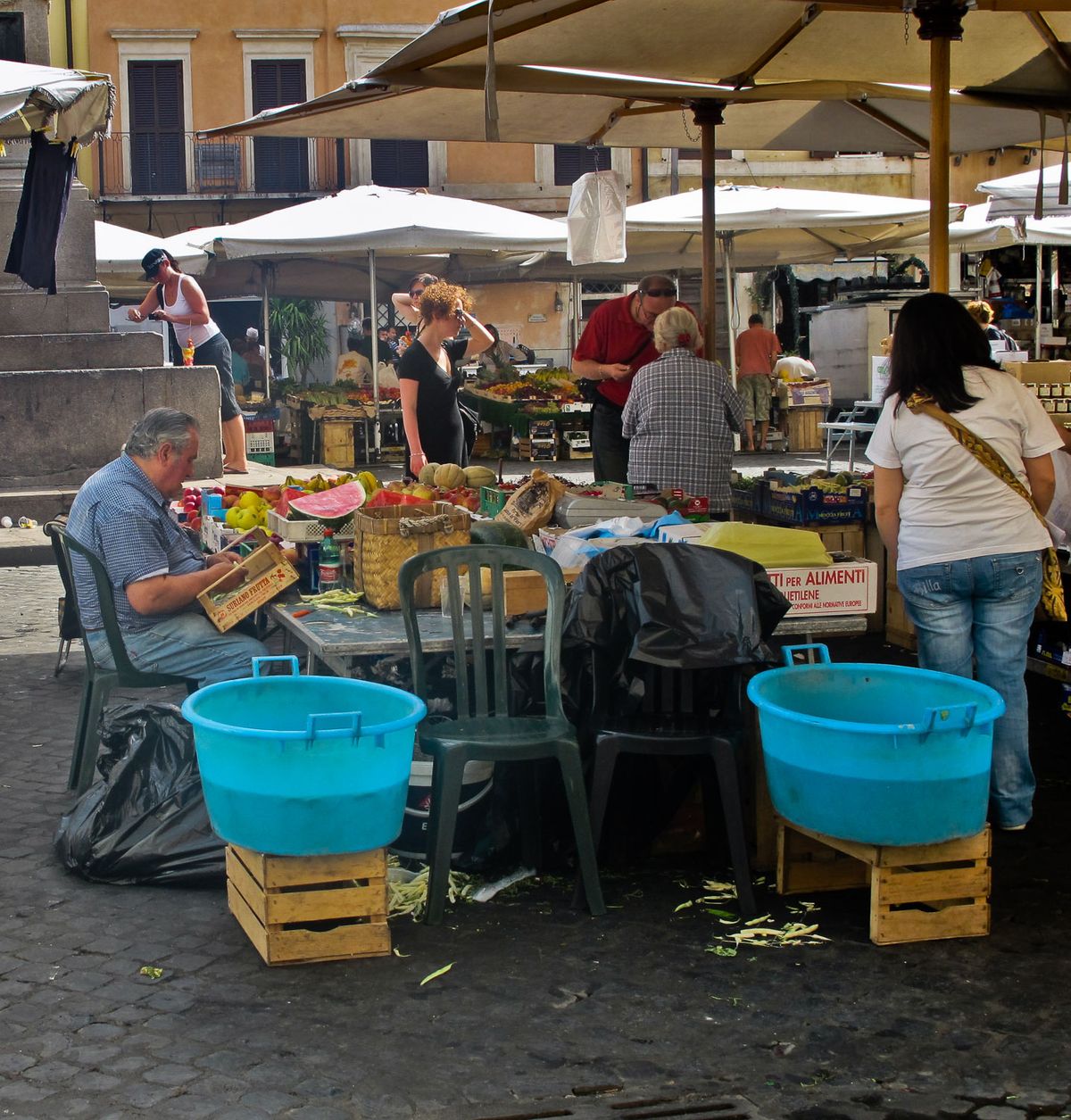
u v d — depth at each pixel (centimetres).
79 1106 320
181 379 1282
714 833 479
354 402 2038
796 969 394
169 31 2852
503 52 659
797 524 783
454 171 2975
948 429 453
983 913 417
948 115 595
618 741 431
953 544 456
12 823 514
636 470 723
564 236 1662
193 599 528
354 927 399
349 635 469
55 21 2836
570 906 439
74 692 707
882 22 654
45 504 1214
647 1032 357
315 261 2089
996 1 578
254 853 398
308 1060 342
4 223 1291
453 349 887
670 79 782
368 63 2888
